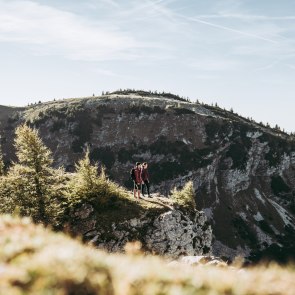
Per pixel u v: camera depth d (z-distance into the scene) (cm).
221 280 572
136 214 3641
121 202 3722
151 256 795
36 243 616
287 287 589
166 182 16588
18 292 420
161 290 500
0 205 3184
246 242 14412
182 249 3781
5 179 3309
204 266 862
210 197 16300
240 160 17850
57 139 19612
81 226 3444
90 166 3716
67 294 456
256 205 16638
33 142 3319
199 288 528
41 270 481
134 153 18550
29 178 3306
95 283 488
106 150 18875
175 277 555
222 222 15212
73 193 3619
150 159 18088
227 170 17462
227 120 19788
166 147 18325
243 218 15662
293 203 17412
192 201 4222
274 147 19000
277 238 14925
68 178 4056
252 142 18975
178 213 3891
